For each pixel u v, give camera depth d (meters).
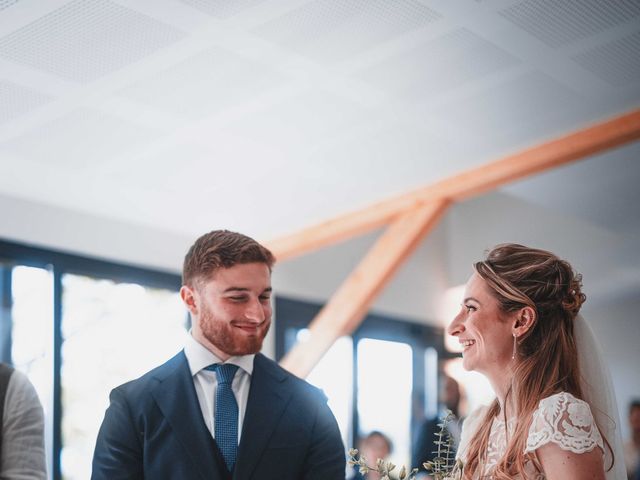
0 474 3.02
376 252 8.00
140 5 4.78
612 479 2.55
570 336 2.60
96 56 5.29
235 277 2.71
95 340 7.71
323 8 4.93
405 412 10.74
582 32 5.37
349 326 8.06
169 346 8.24
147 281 8.17
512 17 5.16
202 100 5.89
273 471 2.71
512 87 6.03
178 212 7.90
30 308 7.36
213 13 4.91
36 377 7.31
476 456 2.69
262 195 7.61
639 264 10.94
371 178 7.43
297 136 6.53
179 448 2.68
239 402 2.77
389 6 4.95
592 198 9.11
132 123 6.16
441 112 6.33
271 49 5.32
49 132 6.21
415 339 11.08
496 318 2.60
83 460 7.47
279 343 9.25
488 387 11.17
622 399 12.08
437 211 7.71
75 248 7.64
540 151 7.02
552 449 2.37
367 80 5.79
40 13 4.79
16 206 7.34
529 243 11.31
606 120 6.68
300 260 9.57
